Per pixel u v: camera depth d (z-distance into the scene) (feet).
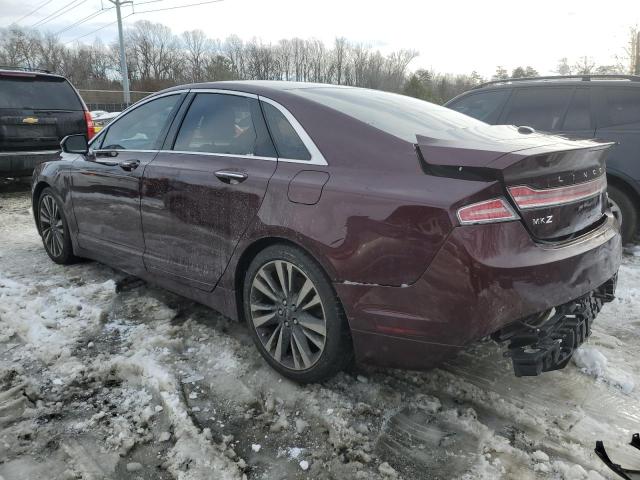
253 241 9.25
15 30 243.19
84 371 9.70
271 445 7.88
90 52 264.93
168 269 11.30
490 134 9.25
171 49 273.75
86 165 13.60
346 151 8.47
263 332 9.67
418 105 10.90
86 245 14.16
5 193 28.25
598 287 8.98
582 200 8.46
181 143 11.27
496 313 7.16
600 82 17.54
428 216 7.20
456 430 8.20
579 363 10.03
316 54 271.49
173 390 9.01
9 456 7.55
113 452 7.65
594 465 7.50
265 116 9.78
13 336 11.13
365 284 7.82
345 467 7.45
